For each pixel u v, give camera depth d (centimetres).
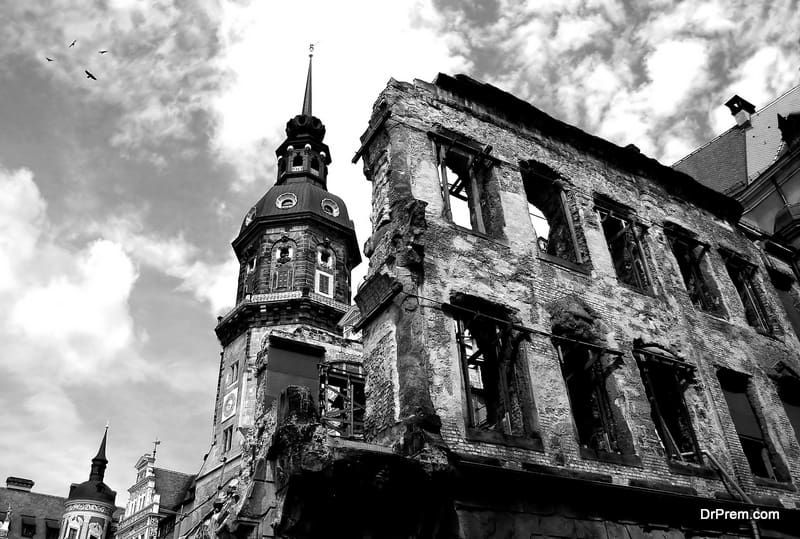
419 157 1556
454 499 1123
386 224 1470
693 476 1498
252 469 1312
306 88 6134
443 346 1298
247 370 4066
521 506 1188
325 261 4678
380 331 1357
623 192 1972
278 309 4259
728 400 1795
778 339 2106
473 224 1620
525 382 1377
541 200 1877
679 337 1761
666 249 1955
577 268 1662
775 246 2434
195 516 3872
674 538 1355
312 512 1035
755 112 3903
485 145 1711
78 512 7344
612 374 1533
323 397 1972
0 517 7256
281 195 4909
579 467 1323
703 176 3872
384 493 1060
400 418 1202
